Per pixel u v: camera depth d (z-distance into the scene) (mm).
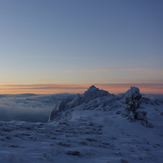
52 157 8273
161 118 37688
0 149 8188
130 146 15039
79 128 23328
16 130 14820
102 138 17719
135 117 30891
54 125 24062
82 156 9641
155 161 11391
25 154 7750
